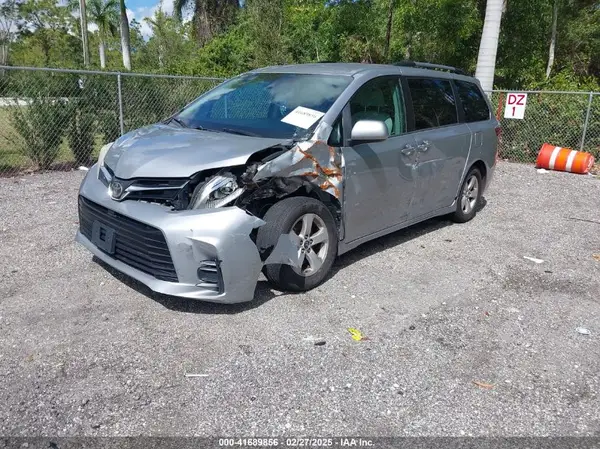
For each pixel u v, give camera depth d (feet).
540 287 15.34
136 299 13.03
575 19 74.74
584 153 34.35
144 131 14.75
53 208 20.93
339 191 13.97
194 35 102.47
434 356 11.23
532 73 58.34
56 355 10.54
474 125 20.44
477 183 21.57
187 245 11.25
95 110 29.81
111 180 12.61
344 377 10.28
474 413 9.45
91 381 9.77
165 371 10.18
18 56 133.59
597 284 15.75
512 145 39.32
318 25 66.95
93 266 14.98
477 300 14.20
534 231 20.92
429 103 18.04
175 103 32.94
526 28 55.31
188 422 8.82
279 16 65.67
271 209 12.85
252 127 14.35
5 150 27.91
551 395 10.11
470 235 19.95
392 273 15.71
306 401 9.52
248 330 11.80
